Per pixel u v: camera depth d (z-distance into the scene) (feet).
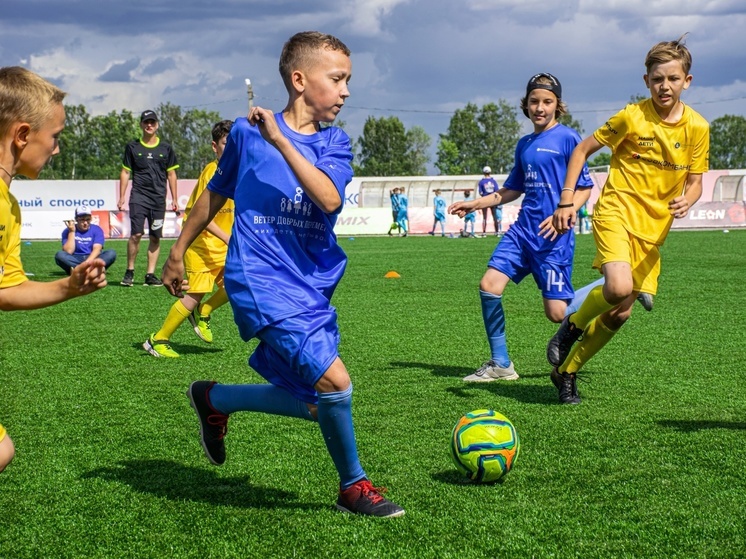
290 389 11.38
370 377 20.57
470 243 85.40
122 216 105.50
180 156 318.24
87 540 10.55
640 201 17.07
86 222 48.47
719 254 61.82
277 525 10.96
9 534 10.78
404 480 12.75
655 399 18.02
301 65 11.18
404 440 14.96
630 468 13.23
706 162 16.99
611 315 17.38
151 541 10.49
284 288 11.00
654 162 16.87
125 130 285.23
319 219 11.36
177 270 12.26
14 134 8.95
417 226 115.34
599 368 21.40
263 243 11.12
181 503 11.83
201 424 12.51
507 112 341.00
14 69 9.12
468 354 23.80
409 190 128.57
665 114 16.76
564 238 20.06
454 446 12.55
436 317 31.24
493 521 11.02
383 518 11.14
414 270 51.57
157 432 15.66
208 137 317.83
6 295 9.25
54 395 18.79
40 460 13.93
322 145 11.25
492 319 20.35
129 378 20.70
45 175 270.87
